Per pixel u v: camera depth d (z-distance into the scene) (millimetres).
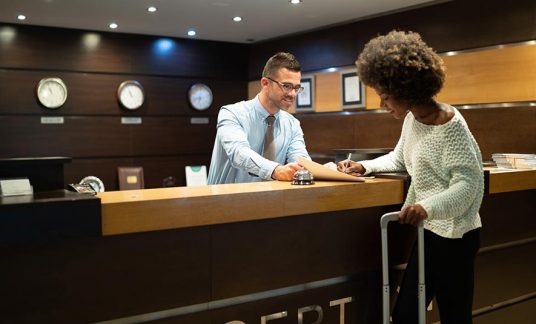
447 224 1844
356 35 5355
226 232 1953
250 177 2826
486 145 4371
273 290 2090
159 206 1729
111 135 5961
